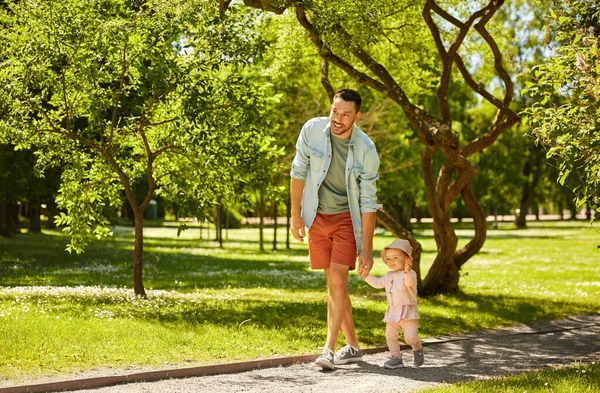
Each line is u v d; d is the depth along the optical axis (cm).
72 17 1134
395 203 5981
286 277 2136
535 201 7650
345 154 729
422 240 5144
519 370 757
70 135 1241
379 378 695
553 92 724
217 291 1616
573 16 764
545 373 681
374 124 3116
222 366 722
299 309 1164
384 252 770
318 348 851
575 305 1376
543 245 4088
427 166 1447
